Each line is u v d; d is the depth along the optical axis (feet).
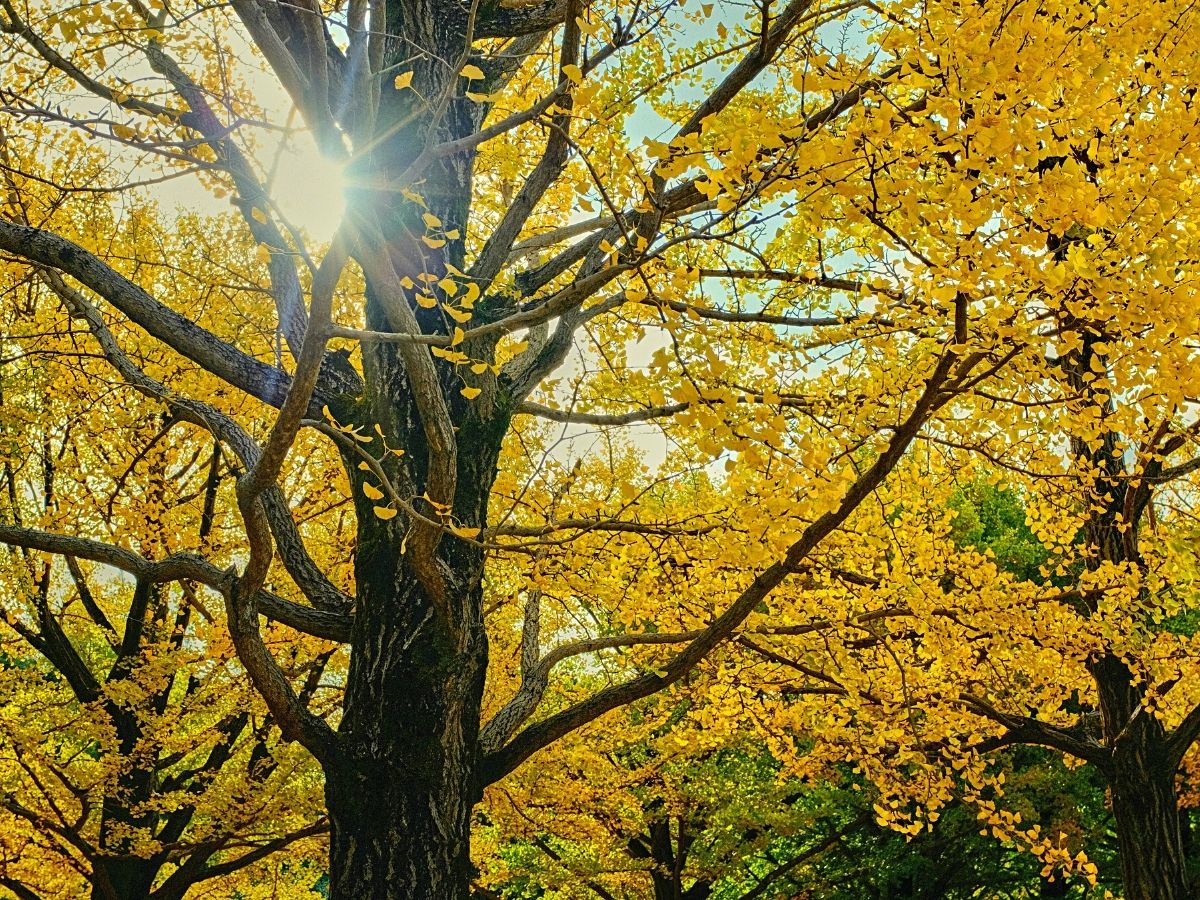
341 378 13.51
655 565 13.44
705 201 10.39
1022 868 34.96
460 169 13.91
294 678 22.54
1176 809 17.80
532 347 14.99
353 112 9.62
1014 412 10.37
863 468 14.26
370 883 11.15
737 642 14.39
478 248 16.60
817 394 11.94
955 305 7.84
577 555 12.35
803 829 35.68
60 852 21.98
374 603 12.17
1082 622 14.44
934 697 15.14
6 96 9.25
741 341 11.54
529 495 13.73
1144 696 16.55
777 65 11.49
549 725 12.67
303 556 13.20
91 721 20.76
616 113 10.17
